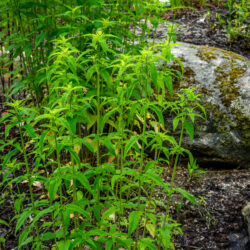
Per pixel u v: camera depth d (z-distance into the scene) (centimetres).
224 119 315
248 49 464
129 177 286
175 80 334
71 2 267
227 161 320
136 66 151
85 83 220
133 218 151
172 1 253
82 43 247
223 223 257
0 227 250
